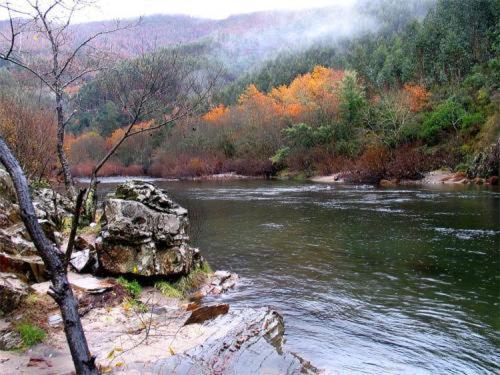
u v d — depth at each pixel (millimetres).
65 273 3314
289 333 6402
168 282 8430
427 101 51438
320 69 77750
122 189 9359
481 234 13281
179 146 64500
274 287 8719
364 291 8367
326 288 8594
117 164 68625
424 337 6270
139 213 8570
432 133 42094
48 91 18406
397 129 44250
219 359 4973
